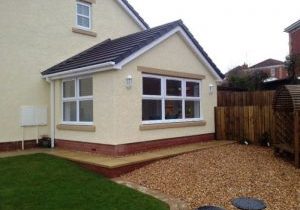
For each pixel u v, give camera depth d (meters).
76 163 10.12
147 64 11.98
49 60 14.41
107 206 6.55
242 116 14.48
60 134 13.42
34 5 13.94
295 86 10.77
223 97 19.14
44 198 7.00
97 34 16.50
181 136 13.46
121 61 10.79
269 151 12.23
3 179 8.38
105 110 11.15
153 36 11.98
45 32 14.30
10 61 13.09
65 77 12.92
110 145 10.91
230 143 14.10
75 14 15.60
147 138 11.90
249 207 6.58
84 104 12.38
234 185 7.98
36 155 11.31
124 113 11.10
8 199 6.91
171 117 13.20
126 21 18.17
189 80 14.12
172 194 7.51
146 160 10.03
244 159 10.59
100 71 11.26
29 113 13.54
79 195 7.23
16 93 13.22
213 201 7.03
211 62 15.03
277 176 8.66
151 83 12.32
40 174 8.88
